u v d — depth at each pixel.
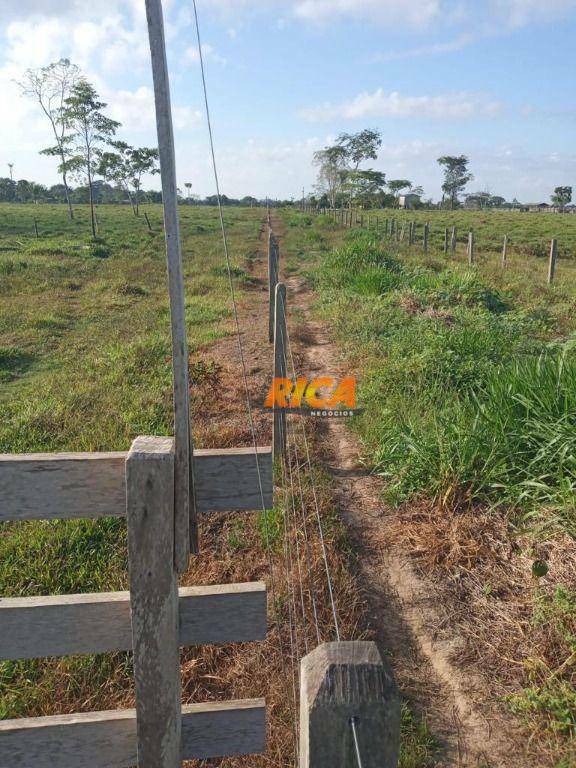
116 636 1.70
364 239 18.00
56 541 3.68
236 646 2.92
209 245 23.92
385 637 2.99
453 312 8.86
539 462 3.93
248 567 3.47
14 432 5.25
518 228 39.06
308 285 13.38
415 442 4.29
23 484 1.56
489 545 3.53
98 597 1.69
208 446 4.97
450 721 2.53
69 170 28.77
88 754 1.78
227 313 10.60
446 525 3.75
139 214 49.22
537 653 2.75
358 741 1.07
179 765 1.73
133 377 6.93
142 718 1.65
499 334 7.30
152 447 1.51
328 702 1.05
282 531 3.77
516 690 2.63
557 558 3.26
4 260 16.80
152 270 16.77
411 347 6.92
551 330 8.58
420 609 3.17
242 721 1.86
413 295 9.76
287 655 2.84
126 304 11.88
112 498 1.59
